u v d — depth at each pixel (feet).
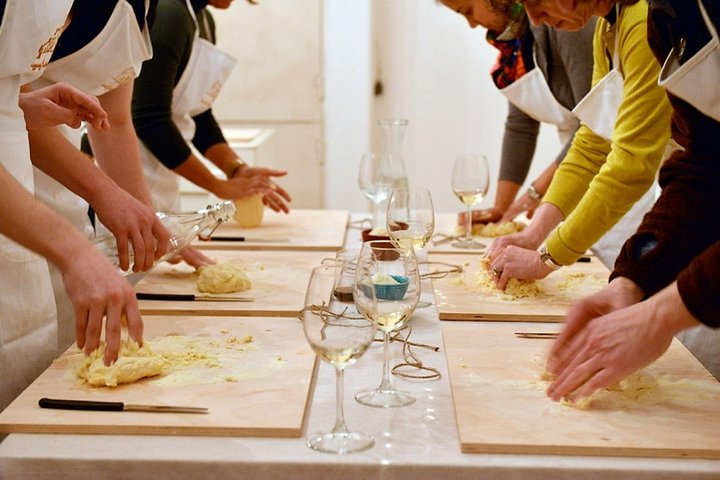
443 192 16.01
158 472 3.55
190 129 9.19
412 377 4.52
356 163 15.80
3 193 4.06
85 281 4.15
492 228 8.38
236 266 6.84
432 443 3.74
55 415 3.89
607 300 4.21
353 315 3.86
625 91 5.72
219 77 9.09
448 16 15.29
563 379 3.96
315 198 16.02
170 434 3.78
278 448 3.66
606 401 4.11
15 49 4.71
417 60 15.53
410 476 3.52
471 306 5.72
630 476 3.49
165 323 5.33
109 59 6.07
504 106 15.51
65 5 4.90
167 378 4.34
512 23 7.89
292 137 15.80
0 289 4.81
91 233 6.85
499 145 15.69
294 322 5.37
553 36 7.99
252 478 3.55
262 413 3.91
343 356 3.53
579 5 5.46
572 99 8.44
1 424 3.80
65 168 5.40
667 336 3.77
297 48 15.40
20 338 4.94
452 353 4.78
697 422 3.88
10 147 4.87
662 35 4.58
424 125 15.79
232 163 9.26
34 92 5.27
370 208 15.93
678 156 4.61
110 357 4.14
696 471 3.48
